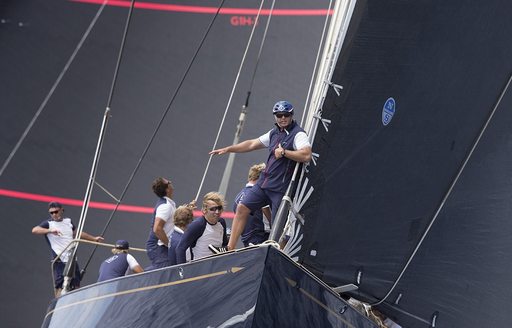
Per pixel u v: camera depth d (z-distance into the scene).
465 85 31.75
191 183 61.59
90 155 64.06
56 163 64.06
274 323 27.03
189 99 64.00
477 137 32.44
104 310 30.33
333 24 30.33
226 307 27.36
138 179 62.50
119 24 67.38
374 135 30.38
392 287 31.58
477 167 32.56
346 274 30.77
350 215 30.48
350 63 29.88
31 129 65.19
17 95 66.25
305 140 29.83
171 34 66.06
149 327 28.81
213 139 62.59
